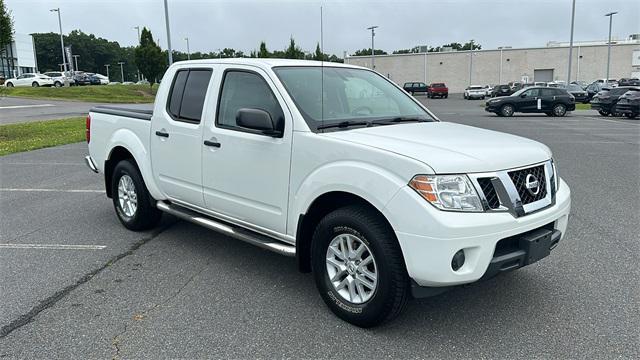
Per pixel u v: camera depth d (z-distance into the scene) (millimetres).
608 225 6148
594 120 23578
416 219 3146
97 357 3320
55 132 17109
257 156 4148
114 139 5906
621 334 3547
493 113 29641
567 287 4344
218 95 4590
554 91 26328
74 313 3932
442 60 72438
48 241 5703
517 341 3477
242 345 3449
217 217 4777
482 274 3234
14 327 3719
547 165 3781
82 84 59344
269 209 4160
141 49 49656
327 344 3451
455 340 3496
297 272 4738
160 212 5945
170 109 5133
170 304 4074
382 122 4293
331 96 4301
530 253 3424
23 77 52188
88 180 9242
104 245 5551
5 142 14570
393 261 3334
